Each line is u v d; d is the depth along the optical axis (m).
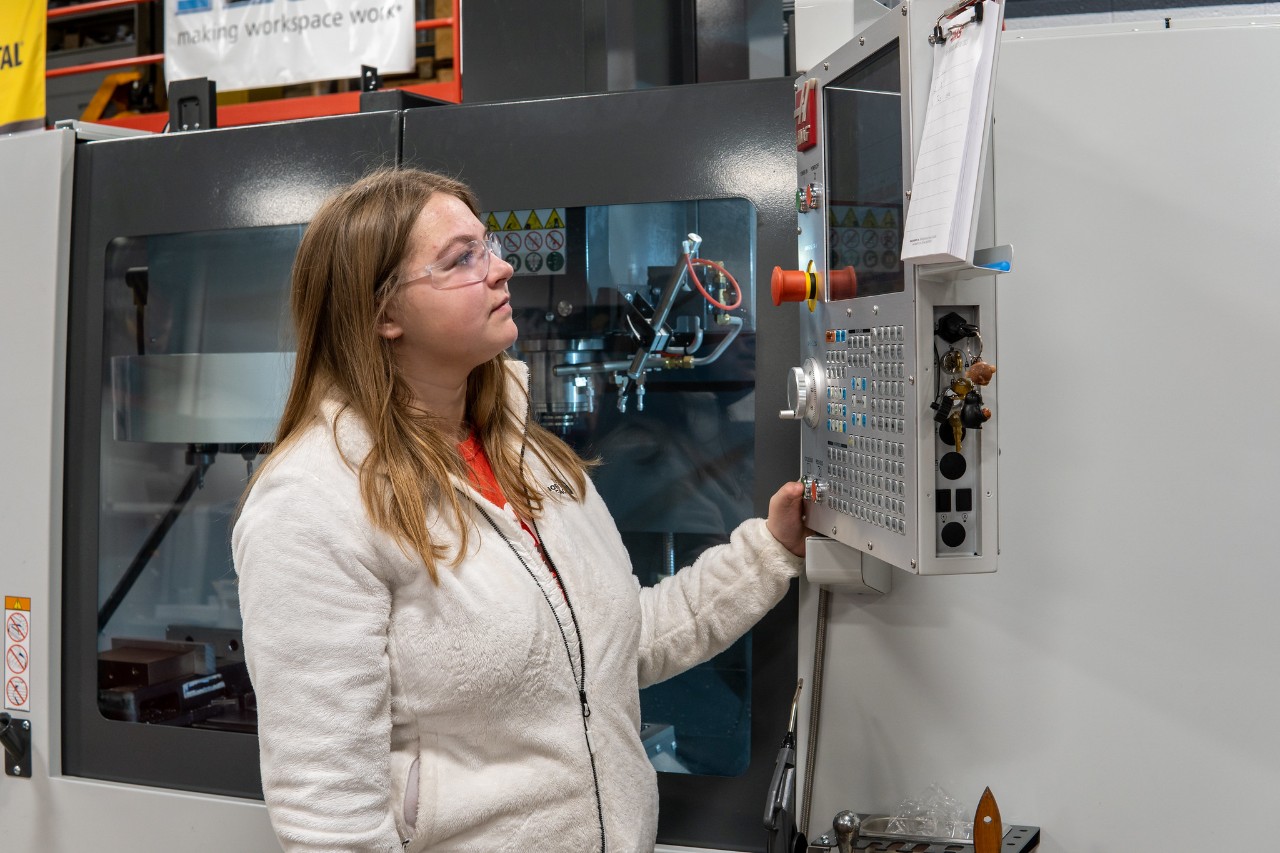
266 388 1.67
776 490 1.46
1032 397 1.31
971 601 1.33
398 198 1.15
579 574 1.20
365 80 1.79
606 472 1.59
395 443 1.13
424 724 1.12
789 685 1.44
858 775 1.37
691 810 1.47
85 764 1.74
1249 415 1.26
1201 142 1.26
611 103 1.51
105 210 1.74
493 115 1.56
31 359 1.73
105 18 3.52
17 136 1.75
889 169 1.06
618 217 1.54
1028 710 1.32
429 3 2.64
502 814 1.11
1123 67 1.27
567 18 1.71
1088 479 1.30
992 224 1.03
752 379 1.50
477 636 1.09
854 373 1.16
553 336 1.59
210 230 1.69
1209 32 1.26
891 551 1.06
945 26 0.97
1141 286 1.28
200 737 1.66
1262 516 1.26
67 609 1.75
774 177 1.44
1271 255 1.25
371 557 1.09
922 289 0.99
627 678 1.22
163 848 1.65
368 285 1.13
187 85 1.83
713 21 1.75
